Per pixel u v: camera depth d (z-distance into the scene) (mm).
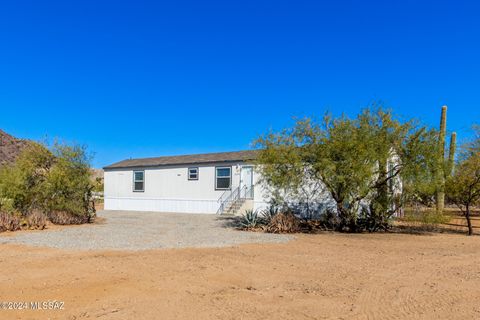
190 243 11703
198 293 6395
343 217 15578
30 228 14969
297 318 5328
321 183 16078
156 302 5898
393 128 14648
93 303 5812
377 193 15617
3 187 16328
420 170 14398
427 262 9195
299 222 16047
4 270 7758
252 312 5531
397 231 15727
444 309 5758
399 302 6070
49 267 8047
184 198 26312
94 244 11219
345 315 5469
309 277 7590
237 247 11008
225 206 24281
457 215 23344
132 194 29000
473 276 7816
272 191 18016
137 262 8656
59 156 17594
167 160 28500
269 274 7770
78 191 17609
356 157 14094
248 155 24141
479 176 14836
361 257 9742
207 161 25188
